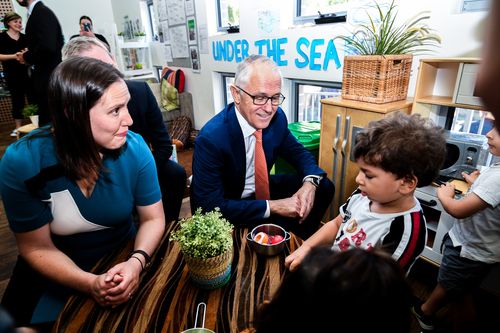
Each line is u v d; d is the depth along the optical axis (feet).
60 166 2.91
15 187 2.87
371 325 1.21
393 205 3.02
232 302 2.64
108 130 2.81
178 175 6.33
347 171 5.95
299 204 4.50
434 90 5.46
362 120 5.36
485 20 0.56
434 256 5.20
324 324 1.23
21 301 3.26
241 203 4.41
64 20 18.19
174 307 2.61
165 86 14.21
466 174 4.48
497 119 0.62
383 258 1.37
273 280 2.87
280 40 8.43
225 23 11.34
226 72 11.46
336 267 1.31
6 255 6.91
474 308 4.95
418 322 4.86
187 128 13.48
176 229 3.74
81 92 2.60
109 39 16.96
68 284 2.85
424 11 5.30
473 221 4.14
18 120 14.69
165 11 14.19
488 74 0.57
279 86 4.27
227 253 2.69
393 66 5.17
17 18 13.39
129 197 3.44
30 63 9.11
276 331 1.34
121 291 2.64
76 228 3.25
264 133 4.93
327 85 7.73
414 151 2.63
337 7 7.14
